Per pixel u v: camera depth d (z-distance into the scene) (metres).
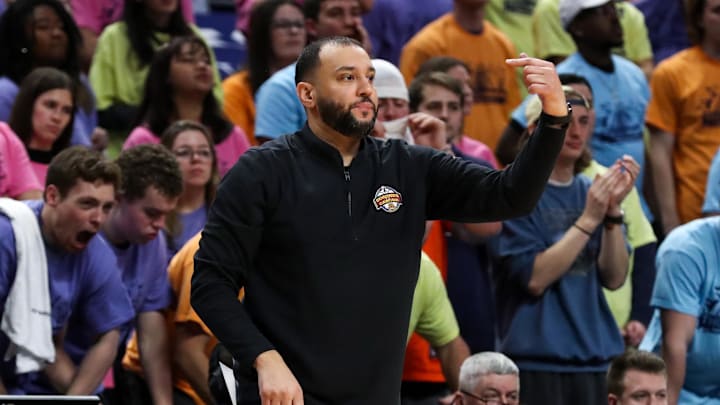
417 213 11.80
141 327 17.92
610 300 20.98
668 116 25.03
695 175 24.83
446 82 20.78
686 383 18.97
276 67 23.17
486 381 17.41
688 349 18.75
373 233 11.62
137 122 21.67
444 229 20.33
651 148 24.97
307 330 11.49
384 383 11.62
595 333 19.36
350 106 11.52
